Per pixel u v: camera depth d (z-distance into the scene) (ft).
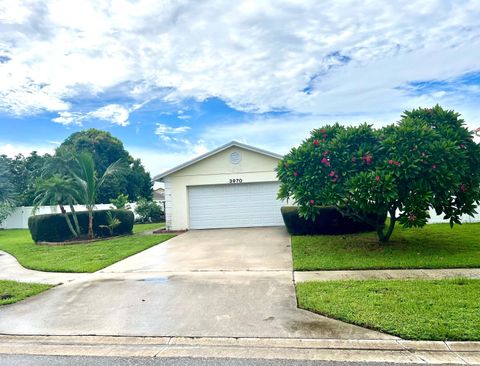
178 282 21.62
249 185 50.31
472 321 13.47
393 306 15.30
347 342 12.75
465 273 20.77
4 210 71.61
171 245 36.70
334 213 38.04
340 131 30.25
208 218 50.67
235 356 12.28
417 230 37.55
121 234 49.24
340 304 15.87
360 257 25.94
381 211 27.12
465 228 38.11
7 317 16.65
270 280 21.08
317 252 28.55
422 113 29.25
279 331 13.85
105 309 17.25
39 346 13.75
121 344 13.60
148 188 124.26
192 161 50.19
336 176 28.22
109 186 98.27
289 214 39.19
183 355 12.55
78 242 42.80
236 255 29.45
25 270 27.20
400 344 12.39
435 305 15.21
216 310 16.40
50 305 18.22
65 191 44.45
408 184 25.84
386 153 27.07
